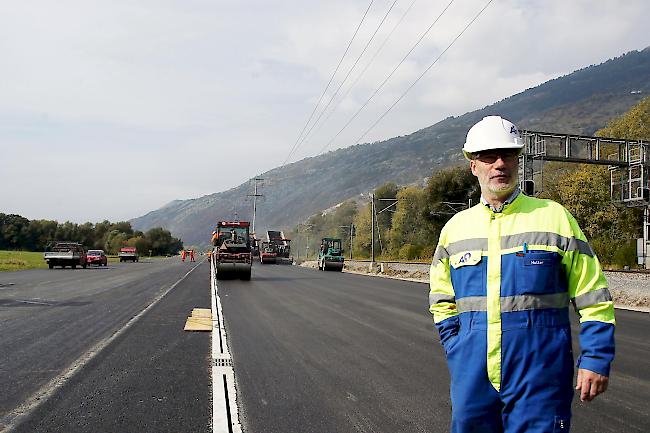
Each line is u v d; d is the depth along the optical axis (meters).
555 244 3.15
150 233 179.00
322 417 6.30
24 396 7.16
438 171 80.69
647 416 6.39
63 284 28.62
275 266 64.94
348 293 24.95
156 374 8.44
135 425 6.00
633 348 11.06
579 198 61.94
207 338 11.90
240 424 6.03
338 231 126.62
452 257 3.37
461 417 3.18
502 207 3.26
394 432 5.79
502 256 3.19
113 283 29.97
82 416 6.32
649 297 21.02
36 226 152.88
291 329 13.32
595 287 3.12
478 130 3.39
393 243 92.81
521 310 3.10
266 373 8.53
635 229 59.38
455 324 3.37
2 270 44.31
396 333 12.75
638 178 40.75
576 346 11.02
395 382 7.98
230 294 23.67
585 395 3.04
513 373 3.07
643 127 64.81
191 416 6.33
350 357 9.84
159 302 19.80
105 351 10.29
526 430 3.01
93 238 163.38
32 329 12.95
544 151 36.94
